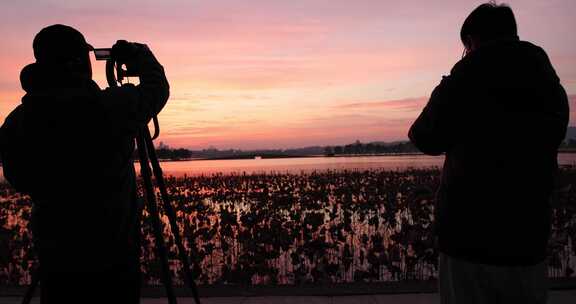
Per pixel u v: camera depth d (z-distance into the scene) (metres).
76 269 1.95
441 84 2.17
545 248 2.09
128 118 1.92
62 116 1.87
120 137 1.93
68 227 1.93
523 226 2.00
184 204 11.90
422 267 6.39
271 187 21.97
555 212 8.48
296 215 8.59
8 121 1.93
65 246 1.94
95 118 1.88
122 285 2.06
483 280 2.04
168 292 2.23
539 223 2.04
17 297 4.21
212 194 17.83
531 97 2.02
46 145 1.88
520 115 2.01
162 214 10.25
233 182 24.75
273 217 9.06
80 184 1.90
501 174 2.01
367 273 5.82
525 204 2.01
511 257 1.99
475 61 2.07
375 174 27.44
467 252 2.05
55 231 1.94
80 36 2.03
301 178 26.44
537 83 2.03
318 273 5.89
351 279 6.29
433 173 27.42
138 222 2.16
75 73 1.98
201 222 9.05
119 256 2.02
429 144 2.15
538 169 2.03
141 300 4.17
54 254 1.95
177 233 2.41
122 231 2.02
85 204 1.92
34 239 2.01
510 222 2.00
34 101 1.89
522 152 2.01
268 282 6.12
